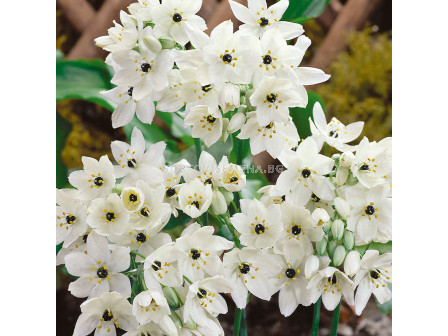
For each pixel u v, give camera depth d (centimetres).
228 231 57
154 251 49
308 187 51
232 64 49
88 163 51
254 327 62
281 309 53
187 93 50
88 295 50
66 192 52
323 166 51
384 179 51
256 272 52
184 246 50
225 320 62
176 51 49
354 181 51
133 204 49
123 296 49
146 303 48
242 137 51
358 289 53
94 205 50
